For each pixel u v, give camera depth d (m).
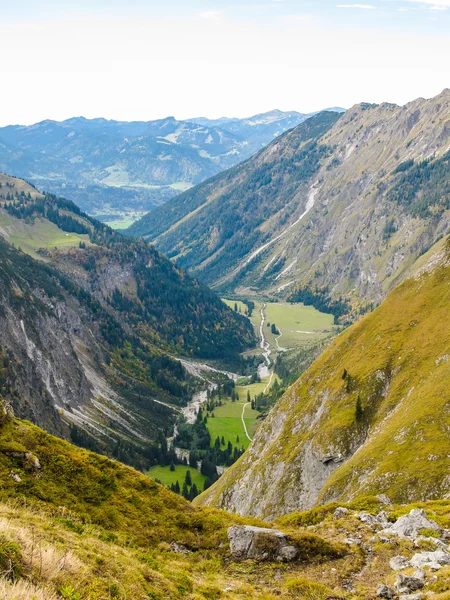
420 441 92.81
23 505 38.25
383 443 99.62
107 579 27.44
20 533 27.84
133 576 29.75
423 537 45.00
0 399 48.72
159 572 33.59
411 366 121.12
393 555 42.44
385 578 38.78
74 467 46.47
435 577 35.81
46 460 45.56
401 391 117.12
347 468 100.69
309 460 121.88
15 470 42.09
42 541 28.42
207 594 33.28
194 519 47.84
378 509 57.69
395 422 104.75
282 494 120.62
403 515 49.12
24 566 24.06
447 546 43.06
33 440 46.72
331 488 99.00
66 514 40.25
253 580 39.88
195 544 44.56
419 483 83.81
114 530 41.78
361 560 42.03
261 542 43.34
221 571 41.09
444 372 107.19
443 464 84.88
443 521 49.81
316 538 44.06
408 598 33.16
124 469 50.97
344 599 36.09
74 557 27.56
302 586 37.62
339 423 120.25
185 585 33.31
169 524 45.97
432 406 98.94
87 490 44.91
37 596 20.98
